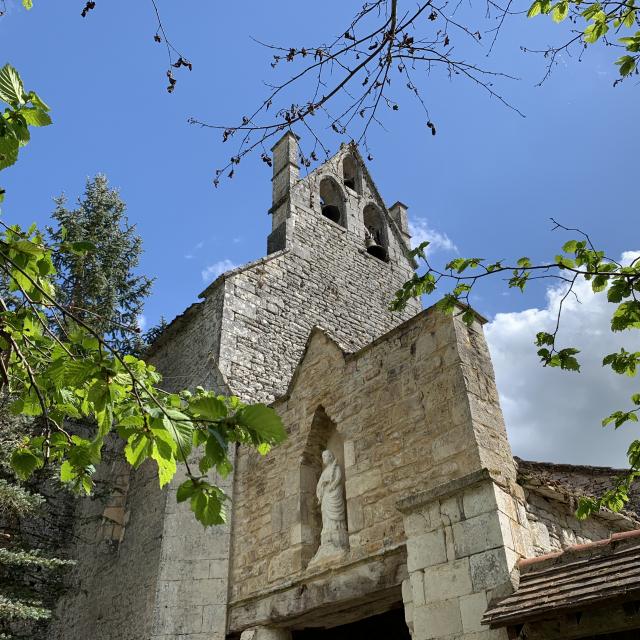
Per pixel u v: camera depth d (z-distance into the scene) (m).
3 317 4.48
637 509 11.22
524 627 5.68
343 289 15.91
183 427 3.51
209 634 8.97
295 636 8.99
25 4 3.92
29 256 4.38
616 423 6.73
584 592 5.27
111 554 11.97
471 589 6.23
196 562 9.69
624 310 5.80
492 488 6.56
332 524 8.30
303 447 9.34
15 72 3.61
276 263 14.59
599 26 5.49
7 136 3.54
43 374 4.18
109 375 3.70
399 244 19.28
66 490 13.08
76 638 11.94
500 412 7.73
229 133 4.58
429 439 7.57
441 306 6.05
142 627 9.66
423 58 4.31
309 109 4.64
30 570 12.62
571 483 9.83
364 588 7.41
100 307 15.48
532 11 5.39
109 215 17.48
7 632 11.42
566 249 5.71
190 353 13.26
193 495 3.55
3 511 11.03
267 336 13.17
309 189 17.14
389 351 8.69
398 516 7.48
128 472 12.86
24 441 4.87
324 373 9.60
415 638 6.48
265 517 9.45
